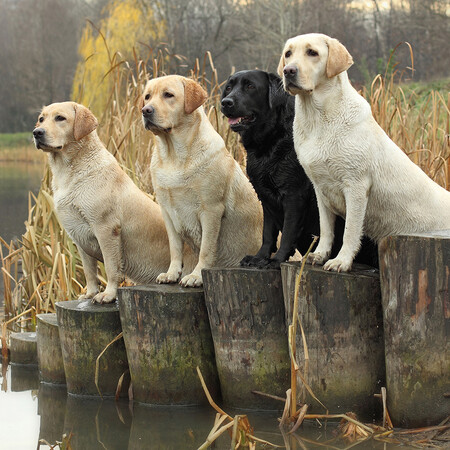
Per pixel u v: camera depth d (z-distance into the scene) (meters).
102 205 8.75
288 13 40.69
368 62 37.38
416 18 39.75
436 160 10.72
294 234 7.86
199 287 8.12
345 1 40.25
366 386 7.12
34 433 7.48
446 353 6.41
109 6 35.34
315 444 6.59
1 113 62.56
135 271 9.28
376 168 7.12
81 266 11.75
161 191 8.48
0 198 26.92
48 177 11.88
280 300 7.48
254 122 7.80
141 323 7.89
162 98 8.16
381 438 6.52
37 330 9.32
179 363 7.89
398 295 6.55
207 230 8.45
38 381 9.38
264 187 7.95
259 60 39.22
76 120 8.64
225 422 7.33
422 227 7.44
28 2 59.81
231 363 7.64
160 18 37.41
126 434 7.34
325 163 7.05
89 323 8.34
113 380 8.44
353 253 7.12
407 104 11.88
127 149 11.87
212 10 39.72
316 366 7.09
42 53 57.97
